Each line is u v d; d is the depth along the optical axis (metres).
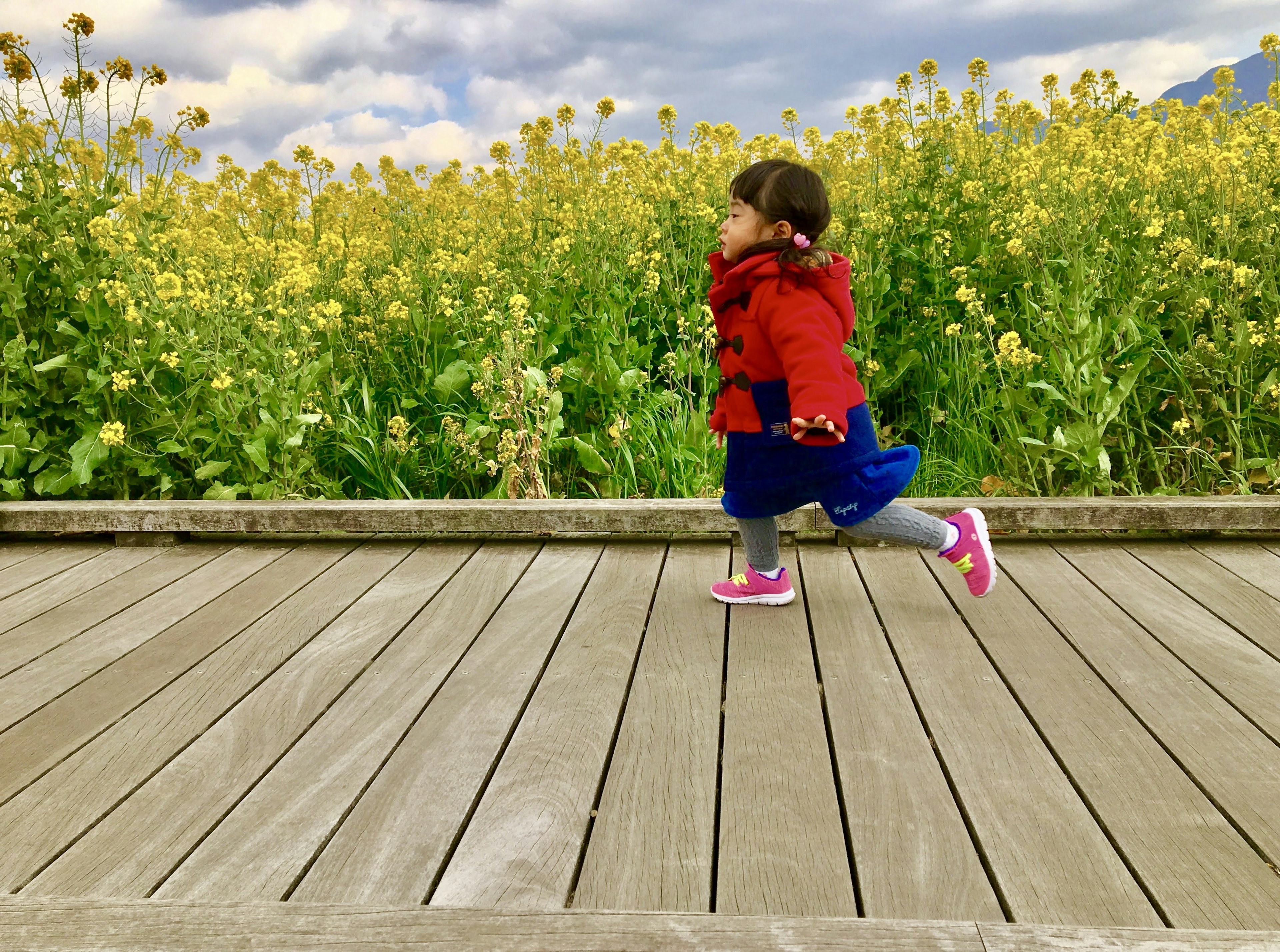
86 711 2.22
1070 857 1.58
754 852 1.61
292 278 4.13
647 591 2.95
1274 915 1.43
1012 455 3.86
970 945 1.27
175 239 4.98
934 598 2.83
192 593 3.05
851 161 6.37
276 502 3.66
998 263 5.16
